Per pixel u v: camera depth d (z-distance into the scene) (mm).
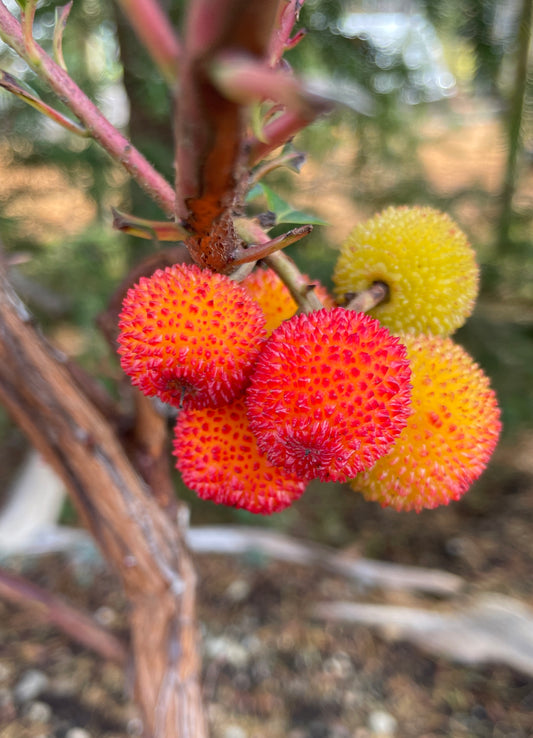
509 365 268
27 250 282
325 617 250
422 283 87
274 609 253
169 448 131
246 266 72
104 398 123
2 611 247
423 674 229
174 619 132
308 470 70
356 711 214
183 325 67
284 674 227
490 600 255
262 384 68
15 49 64
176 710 135
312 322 68
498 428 84
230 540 278
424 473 78
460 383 79
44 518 281
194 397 72
